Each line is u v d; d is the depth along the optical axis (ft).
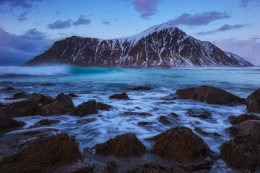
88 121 19.04
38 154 9.70
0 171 8.29
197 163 9.75
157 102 31.58
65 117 20.30
